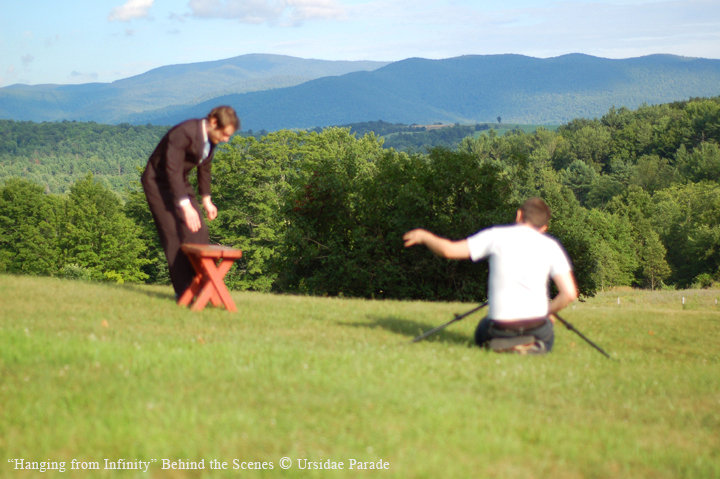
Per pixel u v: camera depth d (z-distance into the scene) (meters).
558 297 6.45
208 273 7.92
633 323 10.00
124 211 69.44
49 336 5.77
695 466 3.65
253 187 59.88
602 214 91.31
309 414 4.05
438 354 6.21
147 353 5.26
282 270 24.91
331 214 24.02
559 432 4.01
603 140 176.25
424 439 3.72
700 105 166.00
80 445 3.41
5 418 3.70
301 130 65.94
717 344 8.70
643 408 4.90
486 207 23.28
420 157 24.34
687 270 89.44
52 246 68.38
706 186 111.31
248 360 5.34
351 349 6.20
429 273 21.94
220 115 7.75
